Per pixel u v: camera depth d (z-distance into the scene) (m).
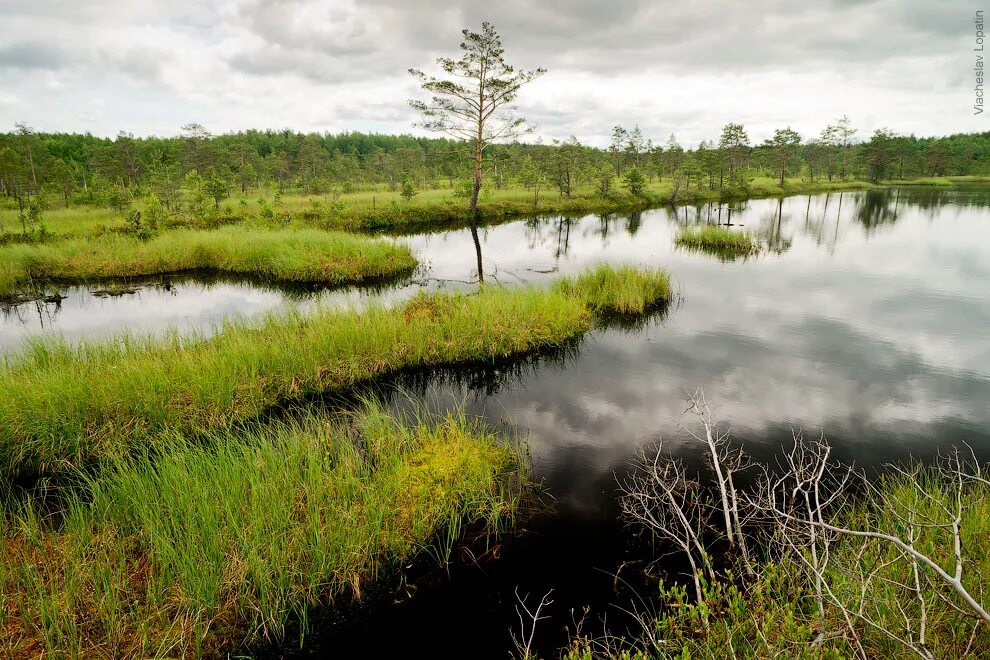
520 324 11.80
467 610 4.82
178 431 7.31
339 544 5.06
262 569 4.63
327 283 18.30
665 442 7.77
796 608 4.03
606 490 6.57
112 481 5.89
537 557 5.46
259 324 11.34
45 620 4.08
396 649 4.43
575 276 17.80
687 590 4.96
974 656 3.32
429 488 5.98
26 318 13.78
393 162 78.56
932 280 18.48
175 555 4.66
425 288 17.34
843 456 7.28
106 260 19.25
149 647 4.10
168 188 35.31
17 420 6.99
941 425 8.20
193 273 19.69
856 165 90.06
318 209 34.53
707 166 65.56
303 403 8.80
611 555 5.48
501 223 37.78
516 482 6.60
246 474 5.68
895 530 4.67
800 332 12.92
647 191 57.41
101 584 4.48
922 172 92.06
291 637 4.54
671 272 19.91
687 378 10.20
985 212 41.84
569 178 54.44
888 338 12.43
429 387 9.86
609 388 9.78
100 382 7.79
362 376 9.77
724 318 14.09
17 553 4.89
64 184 50.34
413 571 5.26
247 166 62.97
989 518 4.73
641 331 13.05
